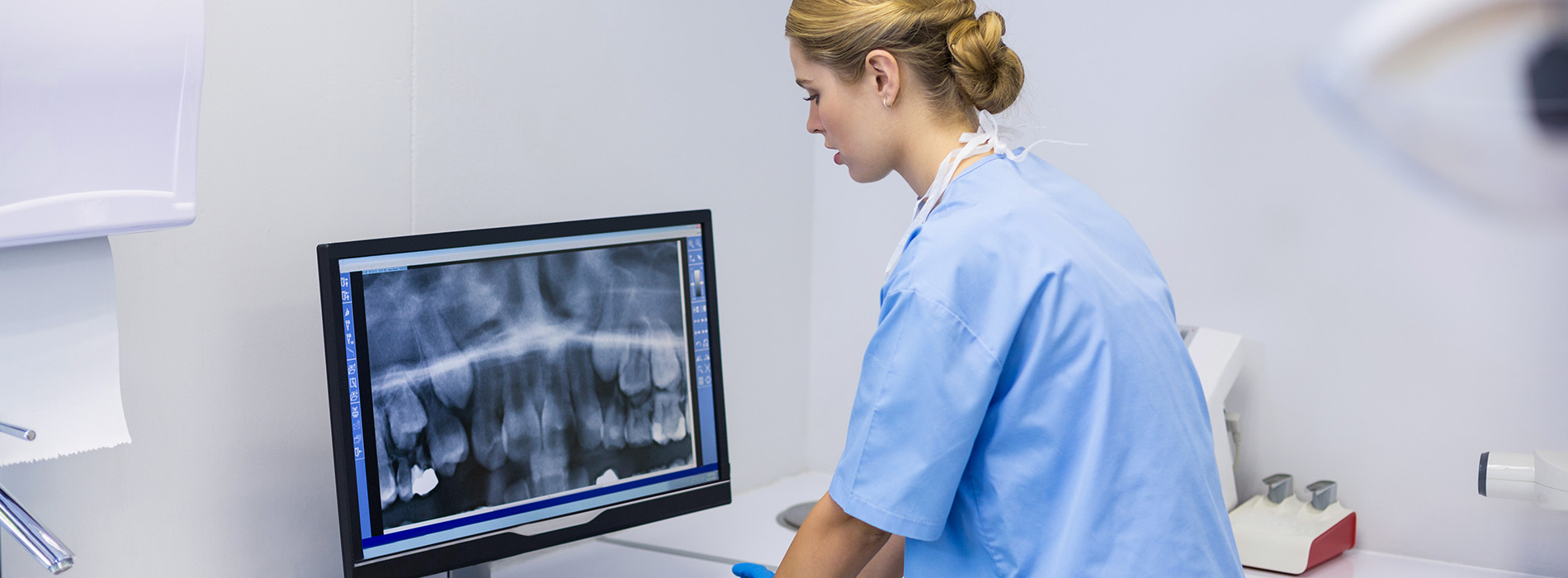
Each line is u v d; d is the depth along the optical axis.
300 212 1.25
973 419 0.86
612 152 1.66
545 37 1.53
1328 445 1.69
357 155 1.30
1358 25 0.15
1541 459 1.38
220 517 1.21
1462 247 1.57
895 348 0.87
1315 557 1.55
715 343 1.43
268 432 1.25
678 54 1.77
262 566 1.26
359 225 1.32
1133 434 0.87
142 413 1.12
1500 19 0.14
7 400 0.83
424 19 1.37
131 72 0.81
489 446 1.22
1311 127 1.65
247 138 1.19
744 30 1.91
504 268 1.23
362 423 1.12
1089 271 0.87
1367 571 1.58
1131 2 1.78
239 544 1.23
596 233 1.31
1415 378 1.62
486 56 1.45
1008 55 0.98
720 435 1.43
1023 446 0.89
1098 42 1.82
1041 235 0.88
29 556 1.06
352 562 1.11
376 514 1.13
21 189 0.77
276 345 1.25
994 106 0.97
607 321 1.32
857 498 0.89
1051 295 0.86
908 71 0.96
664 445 1.38
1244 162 1.71
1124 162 1.81
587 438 1.30
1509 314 1.55
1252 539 1.56
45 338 0.85
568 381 1.29
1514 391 1.56
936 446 0.86
